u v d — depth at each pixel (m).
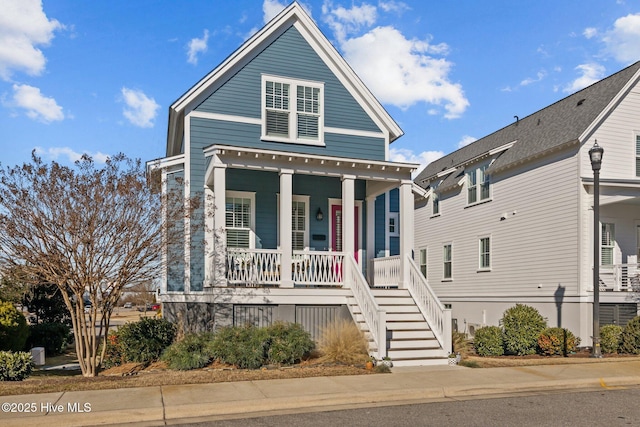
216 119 14.98
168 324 13.20
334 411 7.98
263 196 15.51
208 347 11.53
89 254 10.75
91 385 9.30
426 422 7.29
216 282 12.80
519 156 19.98
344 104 16.36
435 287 25.94
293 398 8.34
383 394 8.83
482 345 14.73
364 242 16.66
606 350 15.00
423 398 9.02
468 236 23.41
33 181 10.41
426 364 11.80
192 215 13.14
